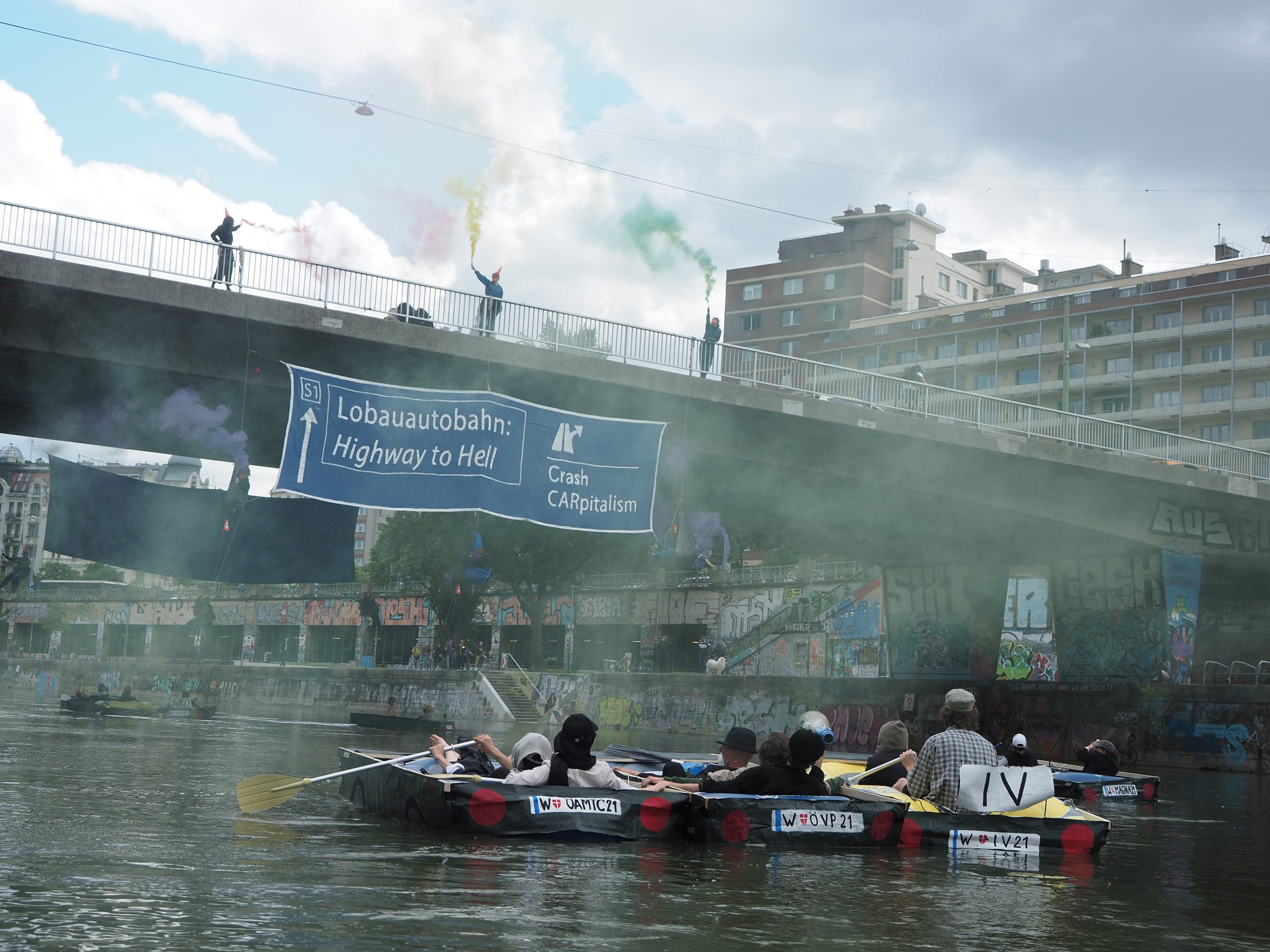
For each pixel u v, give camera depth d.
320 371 23.72
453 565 57.22
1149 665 42.47
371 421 23.17
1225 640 55.22
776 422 30.16
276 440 27.81
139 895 7.40
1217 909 8.71
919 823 11.33
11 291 21.27
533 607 60.38
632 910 7.52
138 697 76.75
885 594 51.84
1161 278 88.25
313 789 15.70
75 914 6.71
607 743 41.19
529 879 8.58
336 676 68.69
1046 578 52.97
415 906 7.34
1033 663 53.81
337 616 84.69
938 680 44.28
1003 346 92.81
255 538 24.70
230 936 6.30
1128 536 40.38
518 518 24.50
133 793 14.69
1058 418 35.78
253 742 30.12
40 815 11.87
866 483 33.47
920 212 105.31
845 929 7.25
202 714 47.72
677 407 28.44
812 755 11.52
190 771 19.00
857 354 98.12
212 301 22.47
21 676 88.31
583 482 25.38
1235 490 39.69
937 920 7.64
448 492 23.78
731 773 11.81
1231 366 82.19
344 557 24.98
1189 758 37.88
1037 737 42.34
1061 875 10.14
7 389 24.56
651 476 26.11
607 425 25.69
